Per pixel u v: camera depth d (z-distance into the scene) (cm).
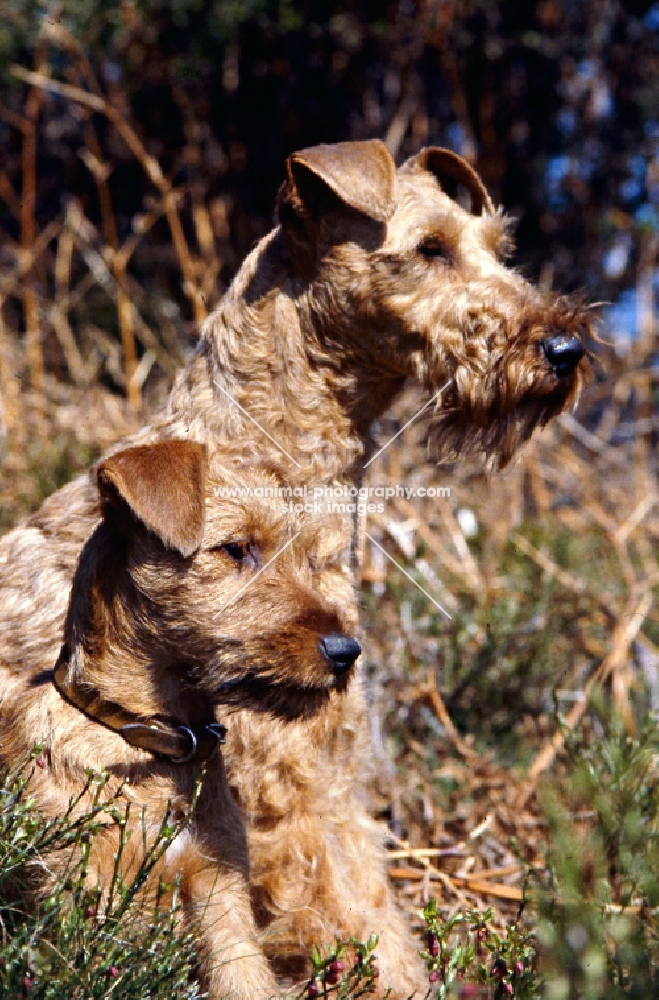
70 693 464
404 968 521
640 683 821
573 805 622
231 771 520
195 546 436
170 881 449
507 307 562
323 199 553
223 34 1401
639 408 1303
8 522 850
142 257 1438
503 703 802
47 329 1254
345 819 534
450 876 632
